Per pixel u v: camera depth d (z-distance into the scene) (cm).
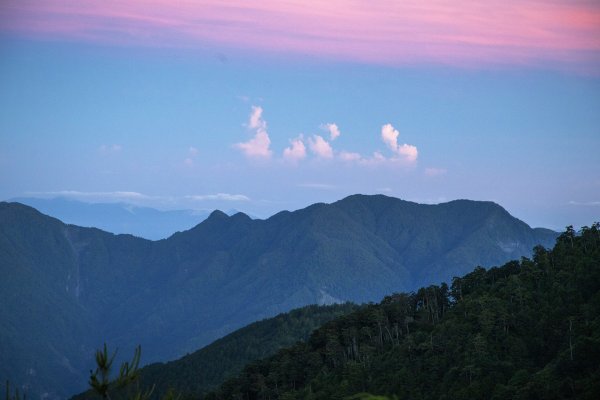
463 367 17512
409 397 17800
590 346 15825
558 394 14838
